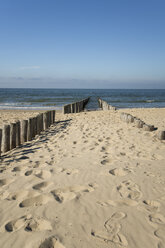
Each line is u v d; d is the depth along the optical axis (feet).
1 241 5.46
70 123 29.53
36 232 5.82
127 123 27.45
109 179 9.51
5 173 10.38
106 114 40.29
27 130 18.90
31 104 77.41
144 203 7.35
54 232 5.76
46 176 10.05
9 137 15.26
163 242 5.37
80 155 13.35
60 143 16.97
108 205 7.25
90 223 6.19
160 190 8.32
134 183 9.03
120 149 14.62
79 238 5.49
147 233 5.73
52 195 8.00
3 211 6.97
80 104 57.98
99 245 5.23
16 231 5.89
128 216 6.55
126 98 125.59
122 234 5.68
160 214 6.61
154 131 21.25
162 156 12.92
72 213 6.75
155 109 46.62
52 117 29.37
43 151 14.66
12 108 63.67
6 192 8.32
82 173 10.30
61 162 12.04
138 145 15.71
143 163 11.66
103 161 12.08
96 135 19.65
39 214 6.72
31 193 8.23
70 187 8.74
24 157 13.30
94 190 8.44
